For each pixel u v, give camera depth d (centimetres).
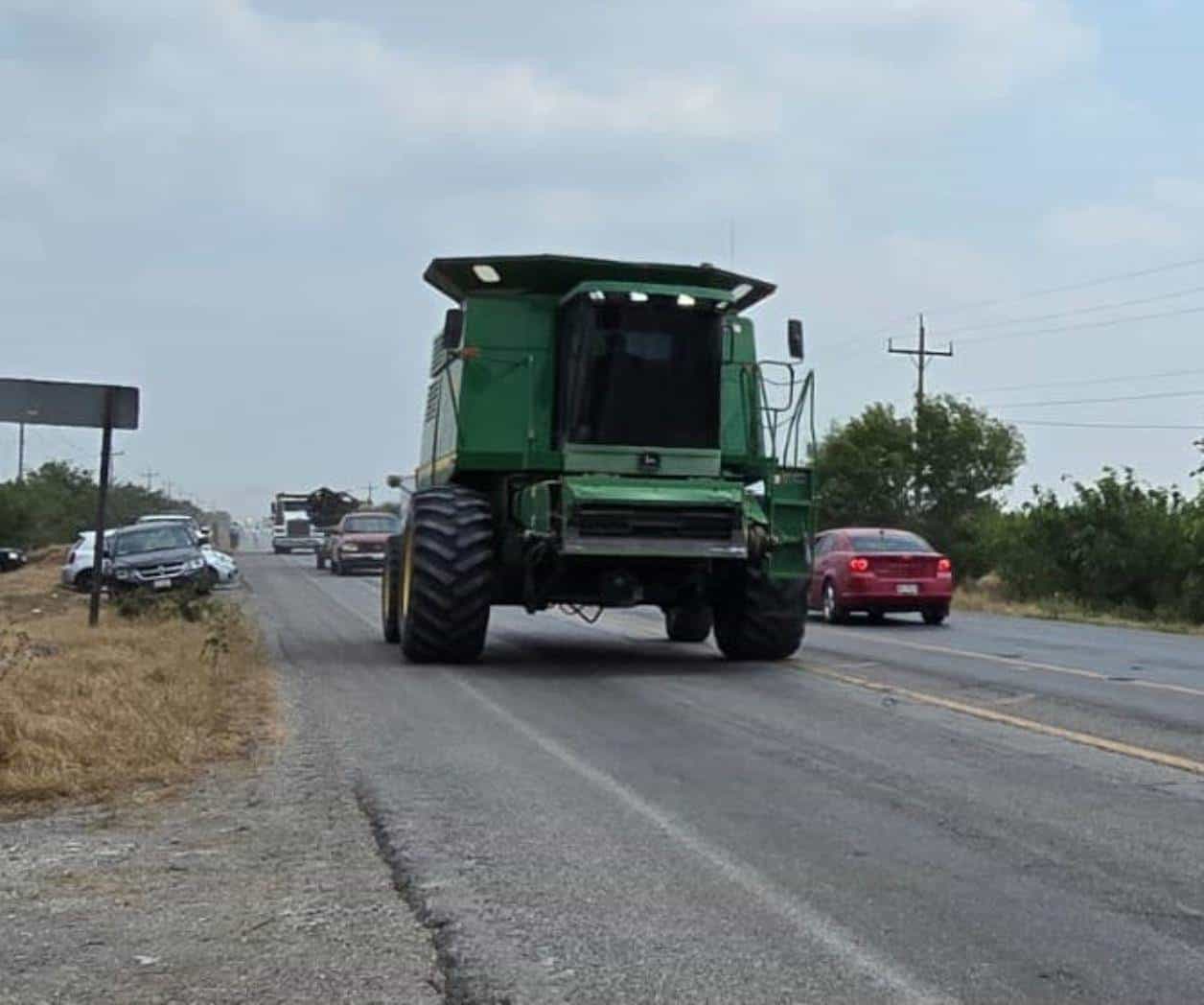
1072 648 2084
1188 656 1969
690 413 1678
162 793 942
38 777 955
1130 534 3581
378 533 4759
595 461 1664
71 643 1734
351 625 2398
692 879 728
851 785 963
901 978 579
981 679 1577
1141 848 788
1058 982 575
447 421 1783
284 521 7988
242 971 593
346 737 1165
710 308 1667
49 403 1961
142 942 633
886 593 2602
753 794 936
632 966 595
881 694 1434
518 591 1717
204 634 1923
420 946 624
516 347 1700
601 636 2181
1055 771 1010
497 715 1289
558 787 959
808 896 698
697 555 1588
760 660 1766
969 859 766
